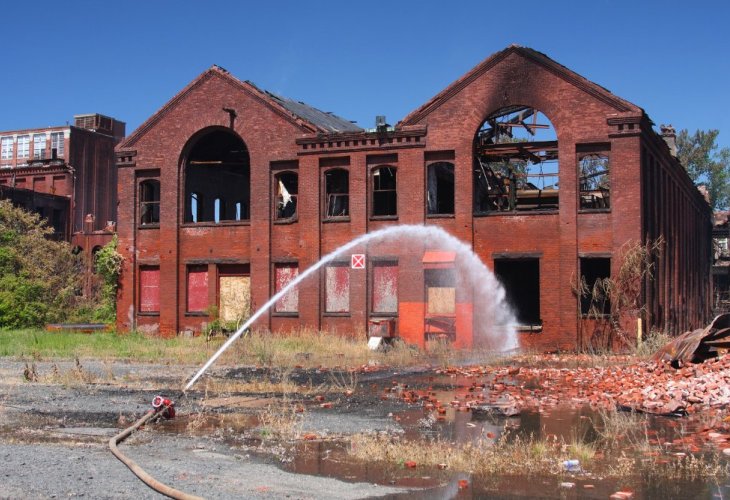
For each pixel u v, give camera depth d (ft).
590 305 103.81
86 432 43.14
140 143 121.60
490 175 120.98
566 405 53.42
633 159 95.30
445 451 37.68
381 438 41.60
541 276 98.99
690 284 153.38
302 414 49.42
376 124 106.42
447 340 100.01
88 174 215.51
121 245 122.21
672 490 31.45
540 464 35.86
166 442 40.63
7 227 163.32
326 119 136.05
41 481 30.60
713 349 66.80
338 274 109.40
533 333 98.63
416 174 105.19
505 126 115.14
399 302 104.53
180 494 28.66
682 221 141.08
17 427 44.60
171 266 118.73
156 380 66.74
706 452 38.52
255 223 113.80
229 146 134.62
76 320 152.05
